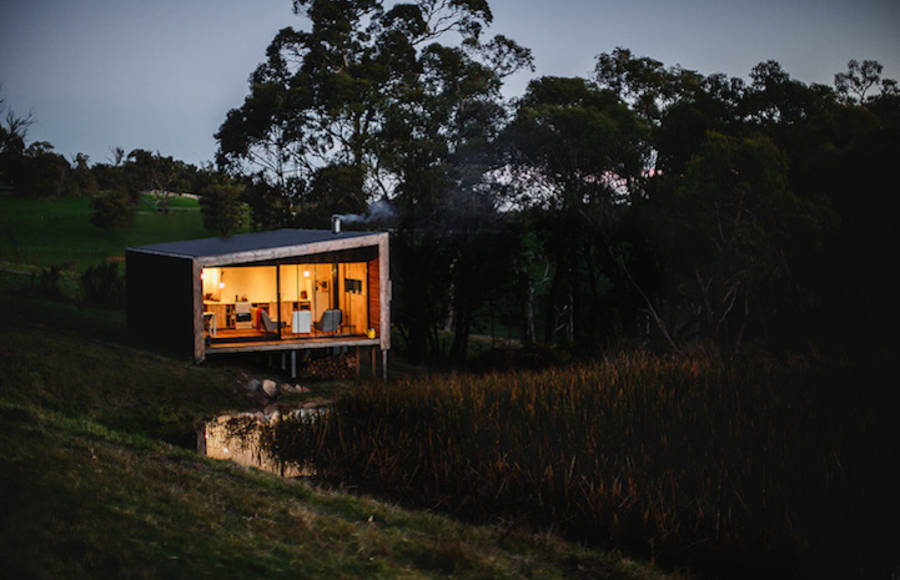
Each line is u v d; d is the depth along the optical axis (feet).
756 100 101.19
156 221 253.65
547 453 39.24
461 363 91.97
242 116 115.34
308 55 118.21
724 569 27.53
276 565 20.27
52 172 281.13
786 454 37.27
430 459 39.70
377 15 124.26
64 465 25.12
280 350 61.31
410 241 101.24
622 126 104.94
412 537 26.14
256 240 68.90
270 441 42.19
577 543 29.01
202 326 56.90
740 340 89.76
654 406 46.68
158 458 31.24
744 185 83.66
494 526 30.30
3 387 41.57
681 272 99.45
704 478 35.35
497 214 104.68
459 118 120.16
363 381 60.23
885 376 56.24
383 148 110.93
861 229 88.84
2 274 94.48
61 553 17.60
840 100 104.37
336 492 32.53
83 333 62.44
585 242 106.83
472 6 124.36
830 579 26.66
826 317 90.02
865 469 35.17
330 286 71.41
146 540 19.89
